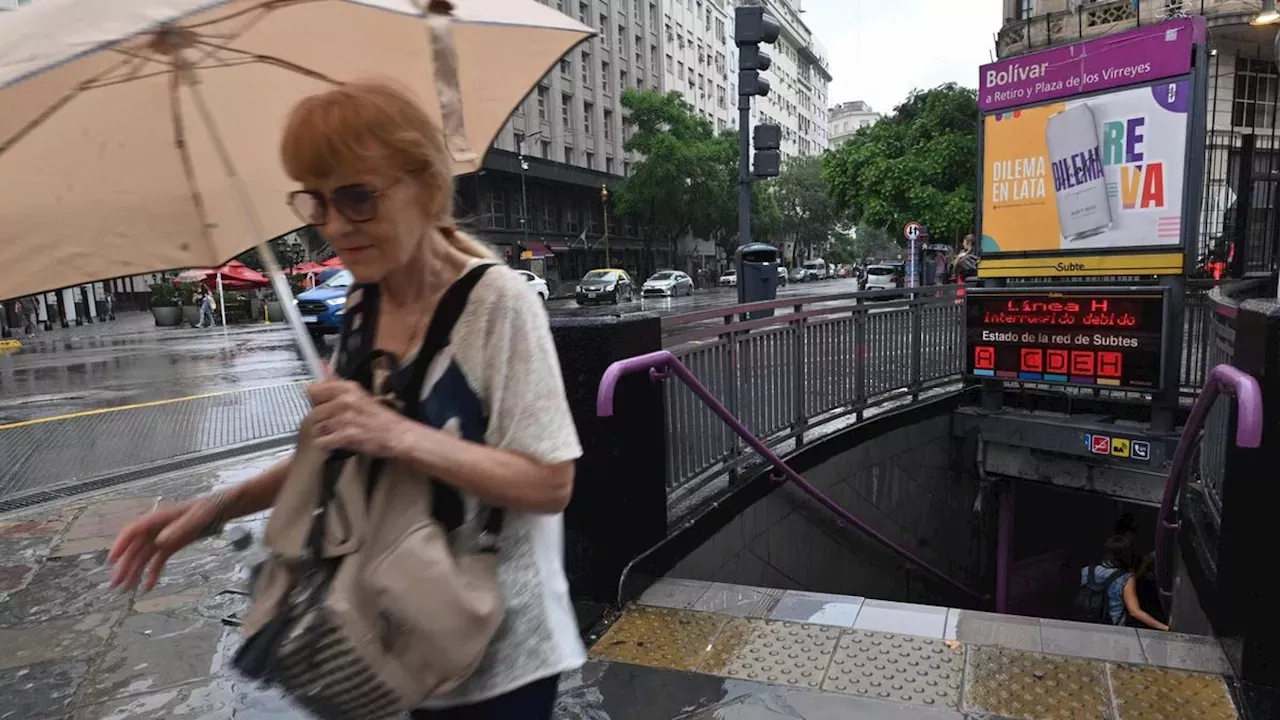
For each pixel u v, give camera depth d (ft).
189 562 12.41
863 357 19.90
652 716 7.83
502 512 3.69
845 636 9.26
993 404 22.36
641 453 10.57
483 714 3.71
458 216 4.08
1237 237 25.13
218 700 8.54
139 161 4.63
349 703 3.37
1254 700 7.52
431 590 3.34
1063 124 19.02
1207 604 9.45
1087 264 19.04
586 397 9.84
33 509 15.78
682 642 9.27
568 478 3.66
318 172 3.44
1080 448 20.10
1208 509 10.59
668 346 12.41
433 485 3.53
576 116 164.96
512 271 3.83
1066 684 8.07
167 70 4.23
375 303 3.92
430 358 3.62
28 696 8.68
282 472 4.35
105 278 4.74
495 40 4.85
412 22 4.67
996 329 20.83
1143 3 64.54
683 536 12.03
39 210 4.42
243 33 4.23
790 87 300.61
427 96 4.94
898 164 77.10
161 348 56.18
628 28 181.98
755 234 184.24
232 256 5.16
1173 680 8.02
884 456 20.88
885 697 8.00
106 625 10.38
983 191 20.75
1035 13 77.20
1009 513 24.95
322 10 4.41
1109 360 18.74
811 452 17.61
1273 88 61.57
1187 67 16.97
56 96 3.97
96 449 21.90
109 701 8.54
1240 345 8.49
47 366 45.47
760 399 15.78
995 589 26.04
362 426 3.36
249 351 50.44
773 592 10.59
